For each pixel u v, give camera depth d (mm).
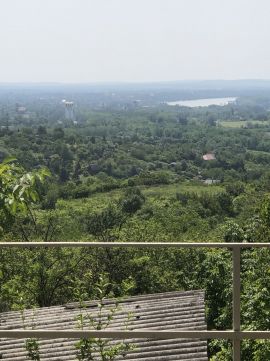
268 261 10336
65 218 24234
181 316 6613
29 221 21250
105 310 4680
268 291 9562
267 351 7758
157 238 26000
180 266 15781
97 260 12320
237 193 56250
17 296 5762
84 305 4605
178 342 5805
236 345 2602
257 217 22125
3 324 5629
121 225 27141
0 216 4055
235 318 2594
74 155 96688
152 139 156500
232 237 21625
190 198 57781
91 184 68688
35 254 12594
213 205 53094
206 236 28938
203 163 115812
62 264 12789
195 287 15430
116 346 4039
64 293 12680
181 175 101938
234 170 107812
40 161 85688
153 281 14586
